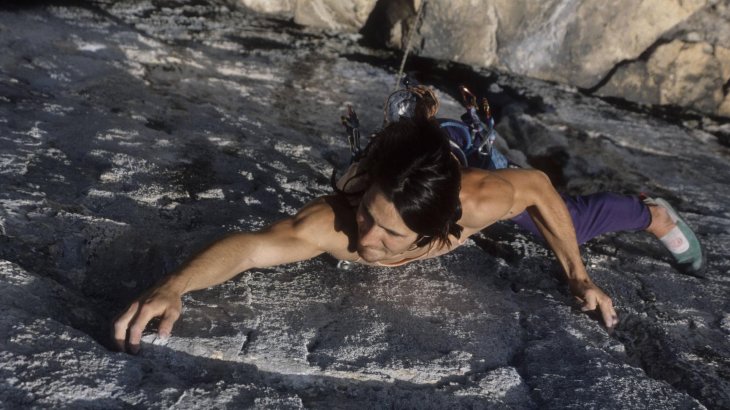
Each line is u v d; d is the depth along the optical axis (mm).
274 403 2461
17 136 4066
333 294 3207
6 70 5066
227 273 2781
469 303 3301
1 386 2254
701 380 3043
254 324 2887
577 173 5387
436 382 2756
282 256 2865
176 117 4914
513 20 7004
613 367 2943
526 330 3178
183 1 7559
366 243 2551
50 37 5844
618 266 3934
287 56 6621
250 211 3844
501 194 2967
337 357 2785
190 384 2496
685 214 4812
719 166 5762
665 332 3344
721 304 3637
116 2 7199
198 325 2799
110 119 4570
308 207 2961
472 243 3873
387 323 3051
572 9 6895
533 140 5793
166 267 3219
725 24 6789
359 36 7469
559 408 2678
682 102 6969
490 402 2678
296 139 4965
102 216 3486
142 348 2619
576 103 6656
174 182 3977
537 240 4105
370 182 2479
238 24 7223
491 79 6902
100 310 2893
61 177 3746
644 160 5691
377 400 2629
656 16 6848
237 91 5645
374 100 5977
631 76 6957
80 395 2295
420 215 2428
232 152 4543
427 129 2436
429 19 7066
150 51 6012
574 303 3455
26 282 2811
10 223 3215
